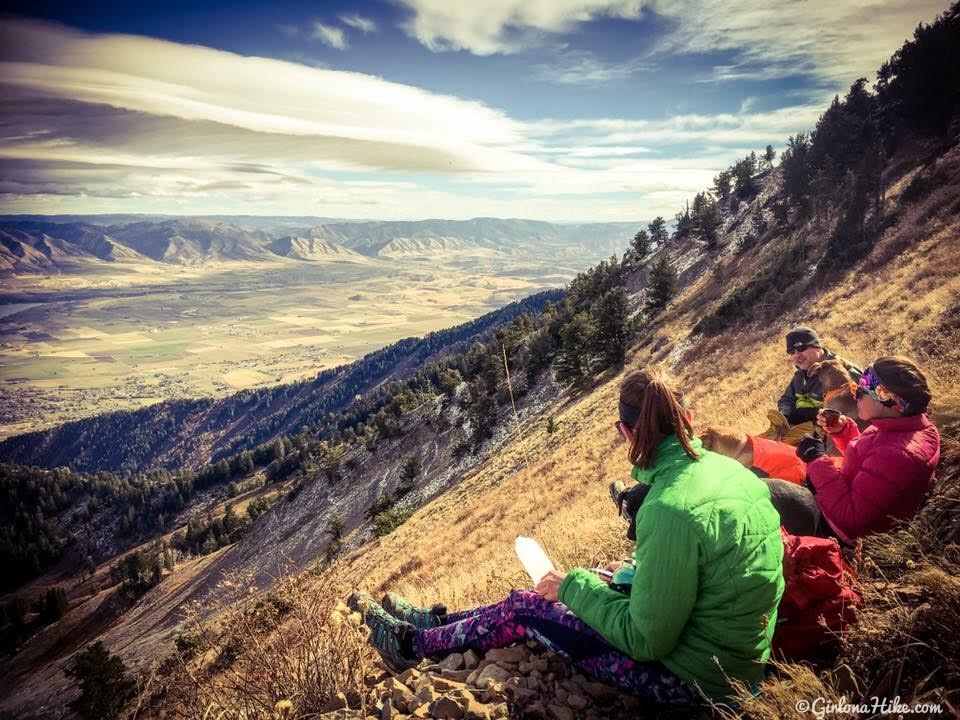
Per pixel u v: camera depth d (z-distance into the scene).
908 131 65.06
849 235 41.38
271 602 2.58
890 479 2.81
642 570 1.99
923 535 2.67
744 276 67.00
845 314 22.23
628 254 129.00
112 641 98.19
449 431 93.19
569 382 71.38
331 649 2.52
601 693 2.27
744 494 2.02
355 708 2.35
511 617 2.52
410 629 2.76
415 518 45.00
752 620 1.95
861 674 1.99
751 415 12.66
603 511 9.77
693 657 2.03
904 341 11.32
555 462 29.09
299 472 169.25
